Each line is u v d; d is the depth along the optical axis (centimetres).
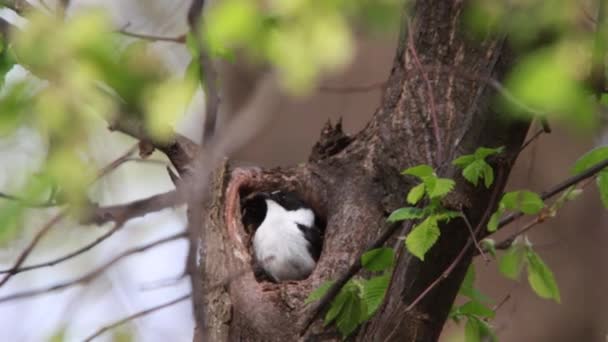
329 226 935
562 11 544
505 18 604
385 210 904
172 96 509
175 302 654
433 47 905
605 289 1280
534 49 556
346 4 510
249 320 875
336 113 1320
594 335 1246
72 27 489
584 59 563
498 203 734
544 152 1259
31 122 509
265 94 504
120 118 526
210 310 901
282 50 488
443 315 749
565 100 511
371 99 1323
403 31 945
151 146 884
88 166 500
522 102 584
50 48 487
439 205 697
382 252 748
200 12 507
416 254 674
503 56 647
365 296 751
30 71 505
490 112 684
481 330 843
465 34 893
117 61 505
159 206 764
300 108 1324
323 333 830
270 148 1306
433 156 880
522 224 1277
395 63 951
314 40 483
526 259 838
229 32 506
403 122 909
